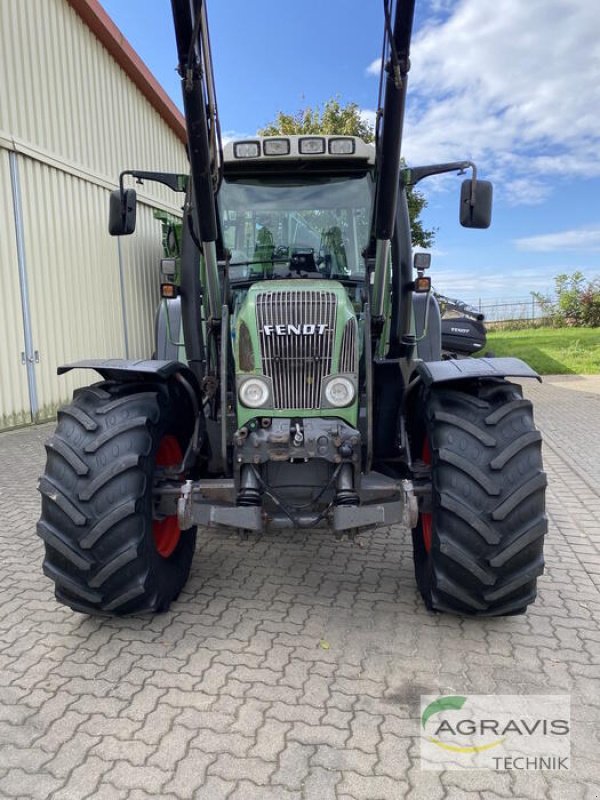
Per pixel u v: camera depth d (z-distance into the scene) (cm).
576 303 2519
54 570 287
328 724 235
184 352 454
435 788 204
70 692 258
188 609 329
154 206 1248
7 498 543
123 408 296
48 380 898
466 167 377
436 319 504
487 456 278
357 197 389
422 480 318
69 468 286
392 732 231
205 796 201
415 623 312
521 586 280
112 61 1093
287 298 309
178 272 488
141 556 285
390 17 259
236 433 302
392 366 354
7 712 246
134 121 1177
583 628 307
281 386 304
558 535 444
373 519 288
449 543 276
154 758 219
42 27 891
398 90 273
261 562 393
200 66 268
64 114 941
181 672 271
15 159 833
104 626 312
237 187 390
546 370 1518
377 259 336
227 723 237
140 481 285
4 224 815
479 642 294
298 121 1944
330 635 301
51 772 213
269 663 277
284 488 310
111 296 1073
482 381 308
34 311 870
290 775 210
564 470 628
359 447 299
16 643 298
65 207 943
